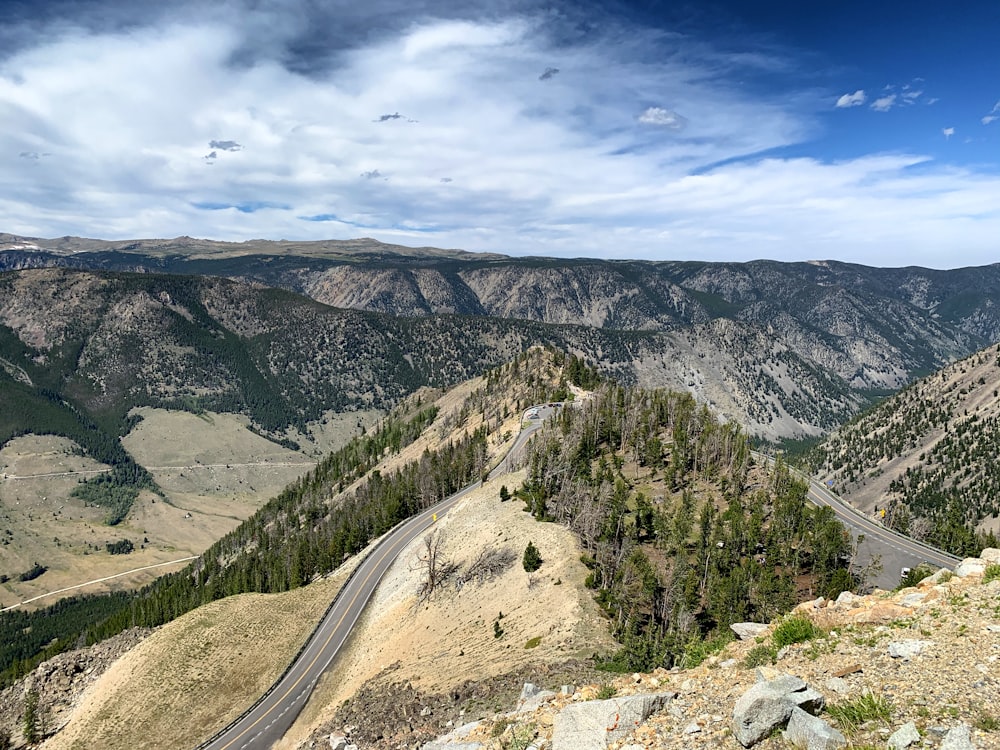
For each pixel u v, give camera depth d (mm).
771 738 15328
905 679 16375
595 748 17703
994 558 22438
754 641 22656
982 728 13516
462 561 102250
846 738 14609
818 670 18328
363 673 83500
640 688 21531
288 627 107000
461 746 21672
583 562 85500
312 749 56562
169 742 83625
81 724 91875
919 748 13430
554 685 49406
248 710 85688
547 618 71000
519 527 104500
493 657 64750
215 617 112000
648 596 80688
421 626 87312
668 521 110375
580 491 109125
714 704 18203
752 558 99750
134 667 100375
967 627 18094
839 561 106125
